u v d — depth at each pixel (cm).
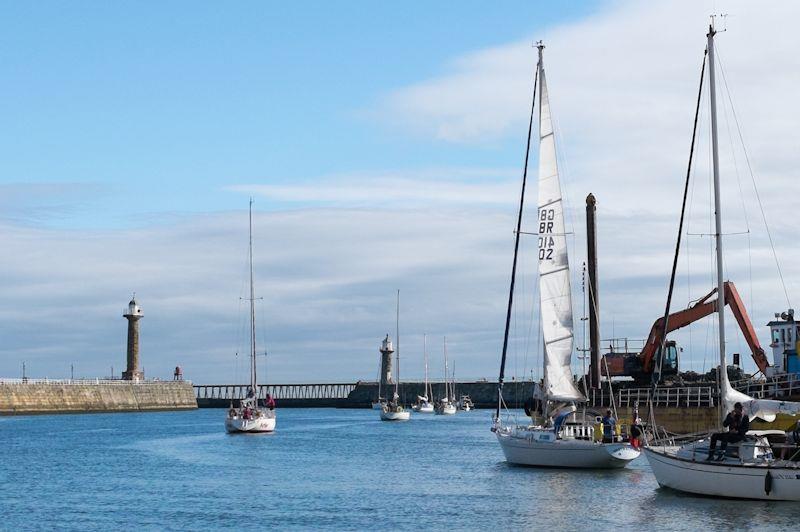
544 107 6631
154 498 5734
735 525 4375
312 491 5972
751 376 8131
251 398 11831
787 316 7812
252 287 11625
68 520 4994
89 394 18288
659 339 8538
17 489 6231
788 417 5328
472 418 18125
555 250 6562
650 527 4409
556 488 5606
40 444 10250
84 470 7412
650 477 5950
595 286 8612
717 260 5309
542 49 6762
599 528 4494
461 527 4647
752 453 4781
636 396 8081
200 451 9175
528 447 6462
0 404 16500
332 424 15338
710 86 5422
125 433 12188
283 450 9262
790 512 4594
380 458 8250
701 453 4969
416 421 16638
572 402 6538
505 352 7038
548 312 6550
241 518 4997
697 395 7850
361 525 4762
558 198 6588
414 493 5781
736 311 8238
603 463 6216
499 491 5594
